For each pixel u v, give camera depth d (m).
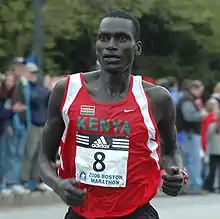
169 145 8.46
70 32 39.31
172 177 7.67
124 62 7.83
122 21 7.81
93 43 40.34
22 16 38.72
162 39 44.66
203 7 45.19
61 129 8.23
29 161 20.06
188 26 44.09
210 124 23.91
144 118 8.00
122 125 7.95
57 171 8.33
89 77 8.14
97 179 7.98
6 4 39.00
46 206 20.33
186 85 22.72
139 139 7.98
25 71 19.52
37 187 20.70
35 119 19.73
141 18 42.84
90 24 39.72
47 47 38.28
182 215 19.38
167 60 45.25
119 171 7.96
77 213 8.13
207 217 19.11
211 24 45.66
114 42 7.78
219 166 24.12
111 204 8.02
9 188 20.03
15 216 18.42
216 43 46.25
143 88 8.10
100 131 7.97
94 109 8.00
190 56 46.31
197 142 22.88
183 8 43.94
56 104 8.13
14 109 19.30
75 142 8.06
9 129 19.45
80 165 8.03
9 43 38.38
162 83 23.69
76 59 40.84
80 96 8.05
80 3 40.00
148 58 44.94
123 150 7.95
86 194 7.82
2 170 19.81
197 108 22.59
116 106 7.98
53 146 8.28
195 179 23.27
